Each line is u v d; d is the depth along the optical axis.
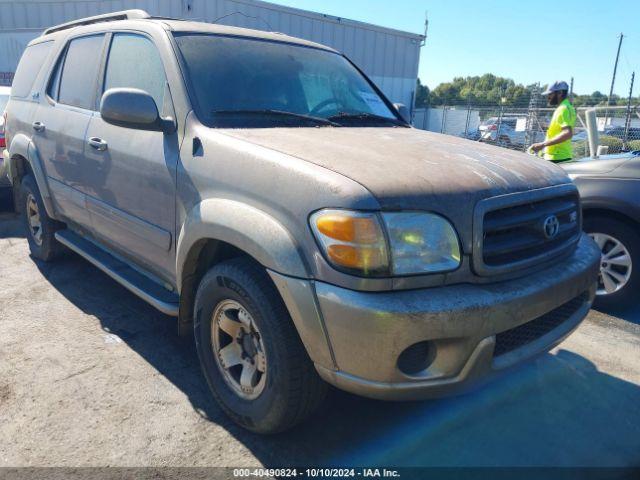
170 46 3.04
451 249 2.09
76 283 4.47
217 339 2.65
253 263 2.40
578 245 2.88
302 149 2.39
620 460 2.48
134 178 3.07
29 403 2.76
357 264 1.98
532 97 15.59
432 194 2.10
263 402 2.39
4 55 13.98
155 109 2.79
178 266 2.75
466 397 2.98
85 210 3.71
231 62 3.17
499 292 2.15
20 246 5.55
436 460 2.45
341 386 2.13
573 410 2.88
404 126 3.69
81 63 3.95
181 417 2.71
